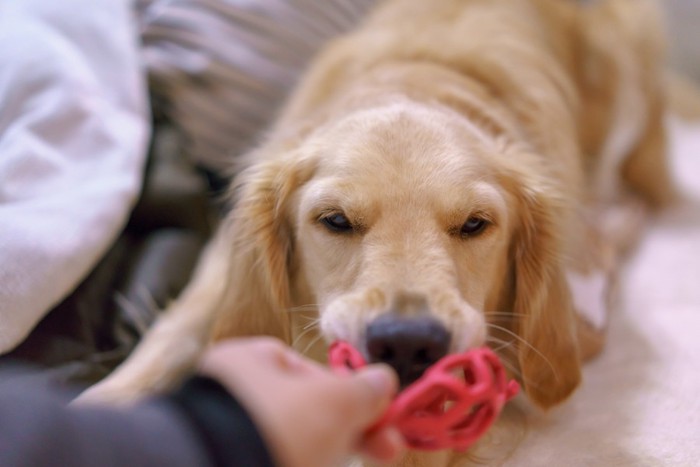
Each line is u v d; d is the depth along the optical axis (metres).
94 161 1.59
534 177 1.37
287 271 1.35
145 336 1.48
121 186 1.55
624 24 2.34
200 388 0.62
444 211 1.15
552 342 1.33
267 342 0.68
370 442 0.72
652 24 2.40
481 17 1.94
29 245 1.31
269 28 1.98
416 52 1.74
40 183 1.49
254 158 1.56
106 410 0.59
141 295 1.54
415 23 1.92
